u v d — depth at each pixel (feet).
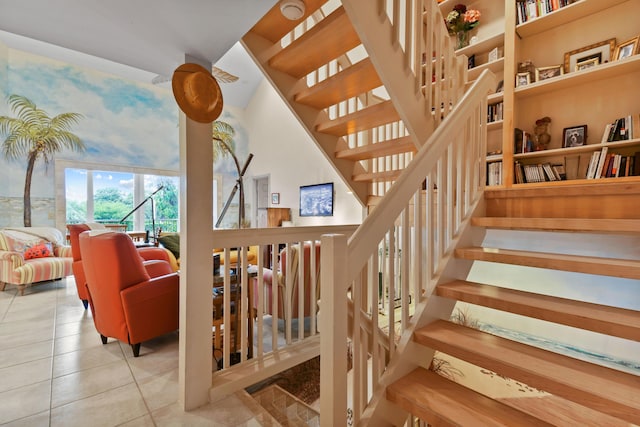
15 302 11.57
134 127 20.67
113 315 7.21
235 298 7.50
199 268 5.48
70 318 9.83
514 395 6.59
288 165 22.18
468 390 4.02
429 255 5.14
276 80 7.39
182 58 5.58
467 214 6.20
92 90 19.03
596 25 8.94
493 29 11.27
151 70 6.15
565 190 5.67
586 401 3.08
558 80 8.89
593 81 8.95
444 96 7.63
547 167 9.36
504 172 9.77
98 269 7.16
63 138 17.97
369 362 6.79
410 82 6.47
